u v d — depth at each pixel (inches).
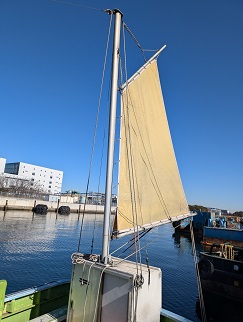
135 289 181.6
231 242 1293.1
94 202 4547.2
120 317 180.5
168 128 371.2
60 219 2844.5
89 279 201.9
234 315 577.0
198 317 560.4
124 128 255.0
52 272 838.5
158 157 321.1
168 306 611.2
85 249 1280.8
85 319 197.0
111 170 218.5
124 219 238.1
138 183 268.8
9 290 659.4
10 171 5703.7
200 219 2065.7
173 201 331.9
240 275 650.8
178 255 1266.0
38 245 1293.1
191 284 783.1
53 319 231.9
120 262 218.7
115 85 228.4
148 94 327.9
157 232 2571.4
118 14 241.9
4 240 1354.6
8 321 238.8
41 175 5851.4
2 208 2886.3
